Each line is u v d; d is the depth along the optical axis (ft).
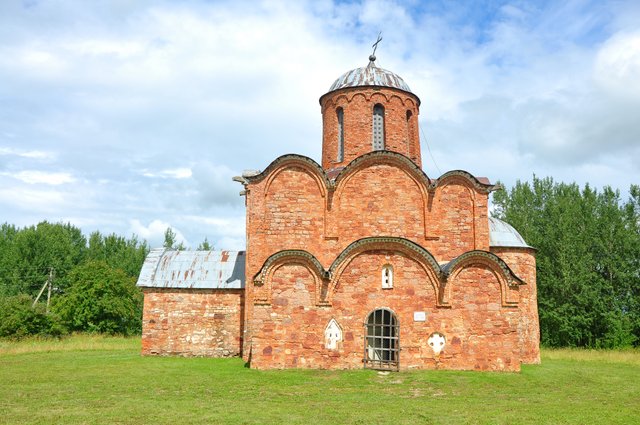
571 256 157.38
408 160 88.17
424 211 87.45
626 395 61.46
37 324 155.84
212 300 100.48
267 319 76.69
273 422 43.91
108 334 176.96
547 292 162.09
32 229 231.50
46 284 204.54
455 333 76.79
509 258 96.02
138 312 202.59
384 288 77.97
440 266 80.43
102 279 183.73
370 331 78.02
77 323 179.42
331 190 87.45
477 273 78.38
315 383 65.21
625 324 150.10
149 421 43.70
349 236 86.28
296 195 87.81
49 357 97.35
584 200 170.71
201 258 106.42
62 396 55.47
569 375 77.71
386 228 86.63
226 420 44.37
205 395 56.80
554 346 157.69
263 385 63.52
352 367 75.61
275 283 77.56
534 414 48.24
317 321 76.84
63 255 231.91
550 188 187.01
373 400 55.16
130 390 59.57
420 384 65.26
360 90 100.63
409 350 76.02
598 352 125.29
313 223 86.89
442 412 48.83
